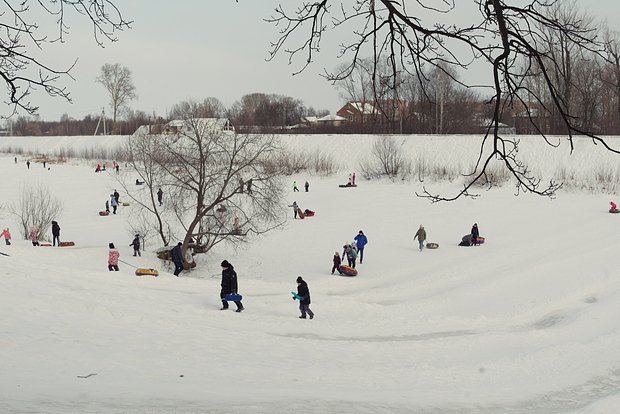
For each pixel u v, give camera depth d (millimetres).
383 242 42344
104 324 17656
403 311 24359
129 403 9938
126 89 123188
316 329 20609
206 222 37156
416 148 74000
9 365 12531
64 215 56750
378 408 11148
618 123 64125
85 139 124625
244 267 36219
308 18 6824
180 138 36750
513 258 34375
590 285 27703
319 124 118375
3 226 50188
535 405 12812
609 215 47094
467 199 57531
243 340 17812
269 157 39438
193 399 10711
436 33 6445
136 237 36500
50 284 22094
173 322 19172
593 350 17781
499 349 18531
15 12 8445
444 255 37438
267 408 10195
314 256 38844
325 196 63906
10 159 108062
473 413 11820
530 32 6367
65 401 9789
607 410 11180
